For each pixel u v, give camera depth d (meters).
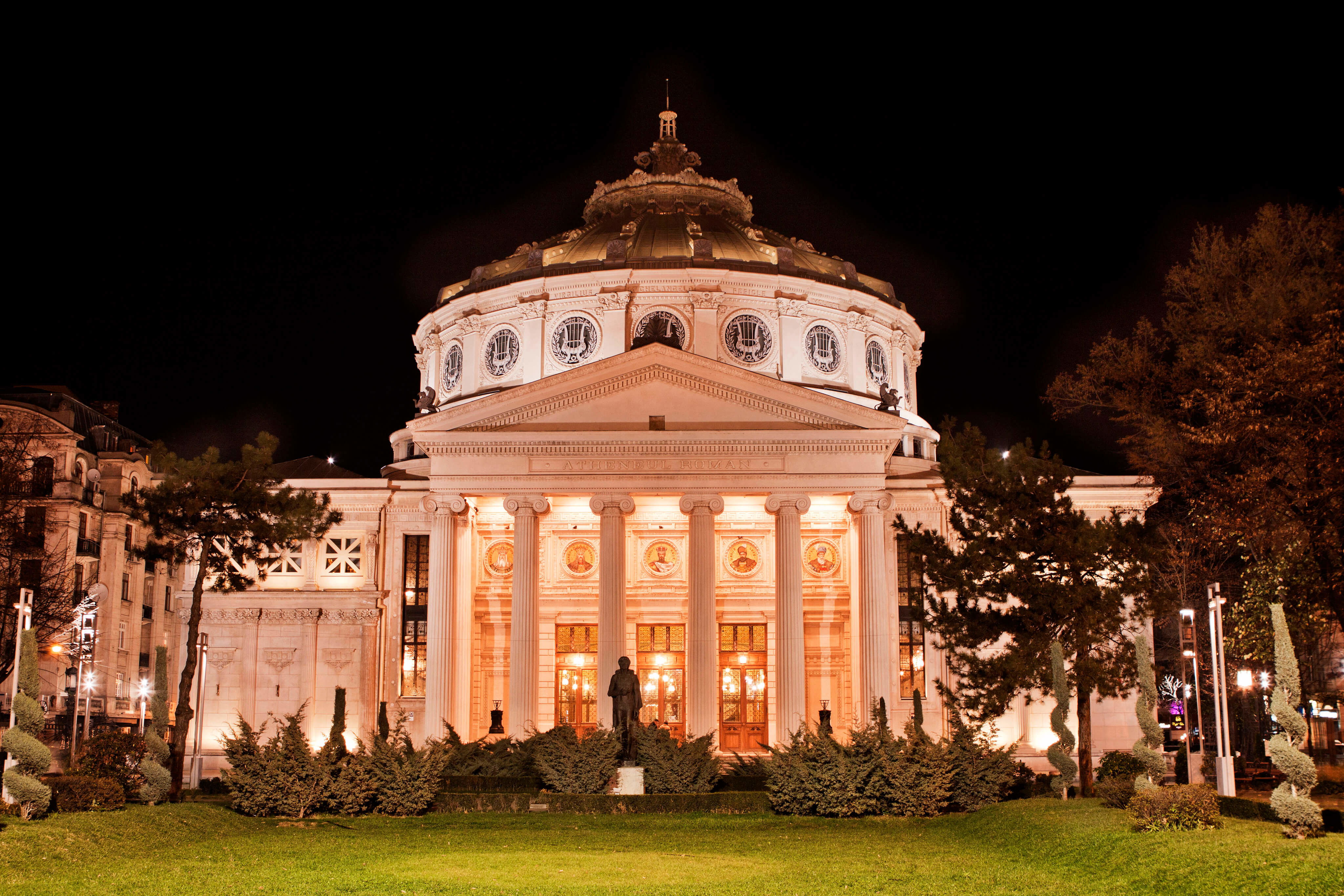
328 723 60.38
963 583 43.03
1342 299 33.78
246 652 61.03
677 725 60.50
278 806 35.09
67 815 29.14
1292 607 39.66
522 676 53.97
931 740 37.75
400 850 29.33
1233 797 29.27
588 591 61.62
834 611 61.06
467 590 56.47
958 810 37.31
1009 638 58.38
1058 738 49.25
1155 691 30.11
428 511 55.78
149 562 46.94
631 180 75.06
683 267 65.88
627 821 35.81
